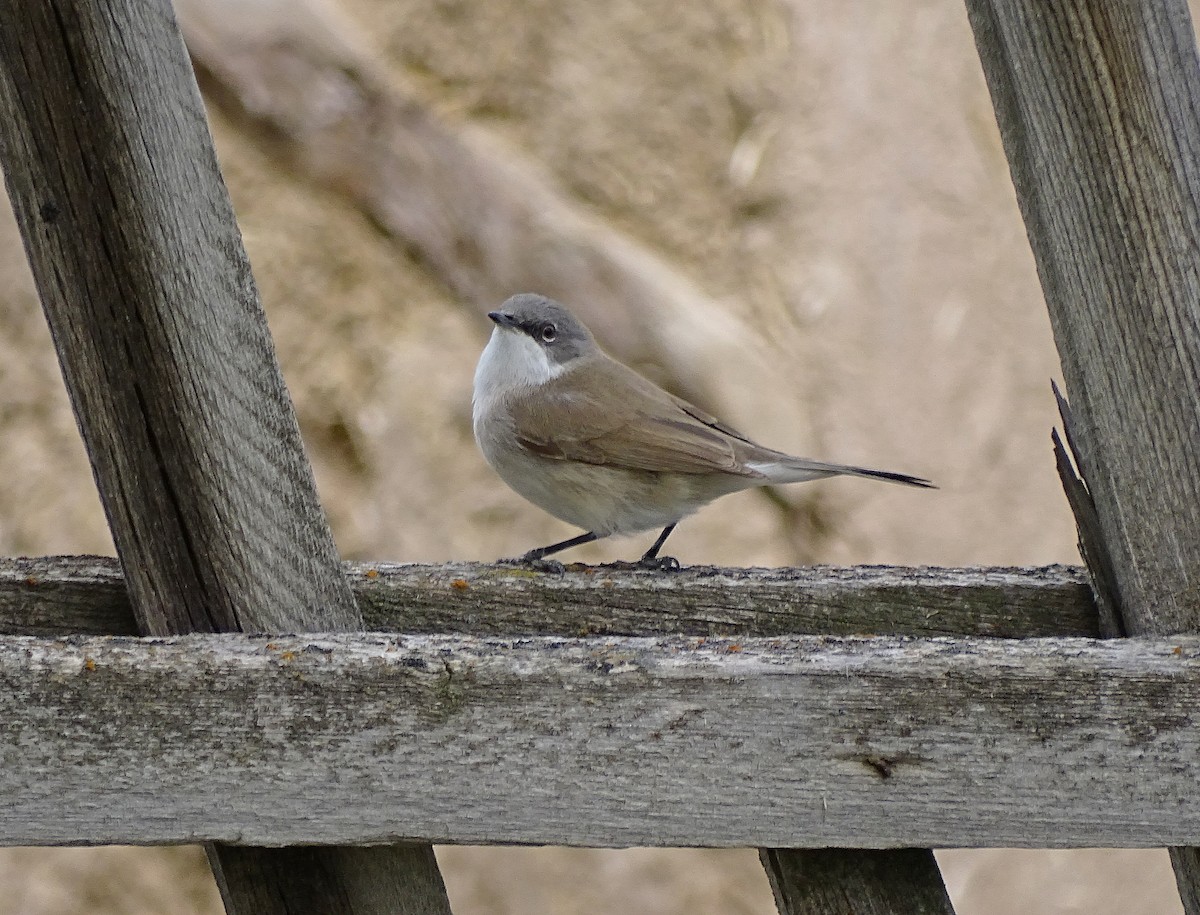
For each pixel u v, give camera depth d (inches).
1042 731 263.1
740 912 612.7
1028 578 324.5
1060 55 286.5
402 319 629.6
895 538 663.8
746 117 670.5
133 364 281.4
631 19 660.1
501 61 646.5
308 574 292.7
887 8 688.4
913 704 263.7
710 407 632.4
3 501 578.6
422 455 619.5
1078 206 290.5
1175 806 262.5
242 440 286.5
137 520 286.5
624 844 265.0
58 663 263.6
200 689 264.4
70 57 270.7
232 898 279.9
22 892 561.6
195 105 280.2
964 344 682.2
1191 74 285.3
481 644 272.4
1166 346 288.0
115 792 263.7
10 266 589.3
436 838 266.1
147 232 277.3
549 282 633.0
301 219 622.2
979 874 655.8
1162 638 277.0
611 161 653.3
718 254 661.9
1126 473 293.7
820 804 263.7
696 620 319.0
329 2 626.5
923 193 683.4
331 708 264.5
